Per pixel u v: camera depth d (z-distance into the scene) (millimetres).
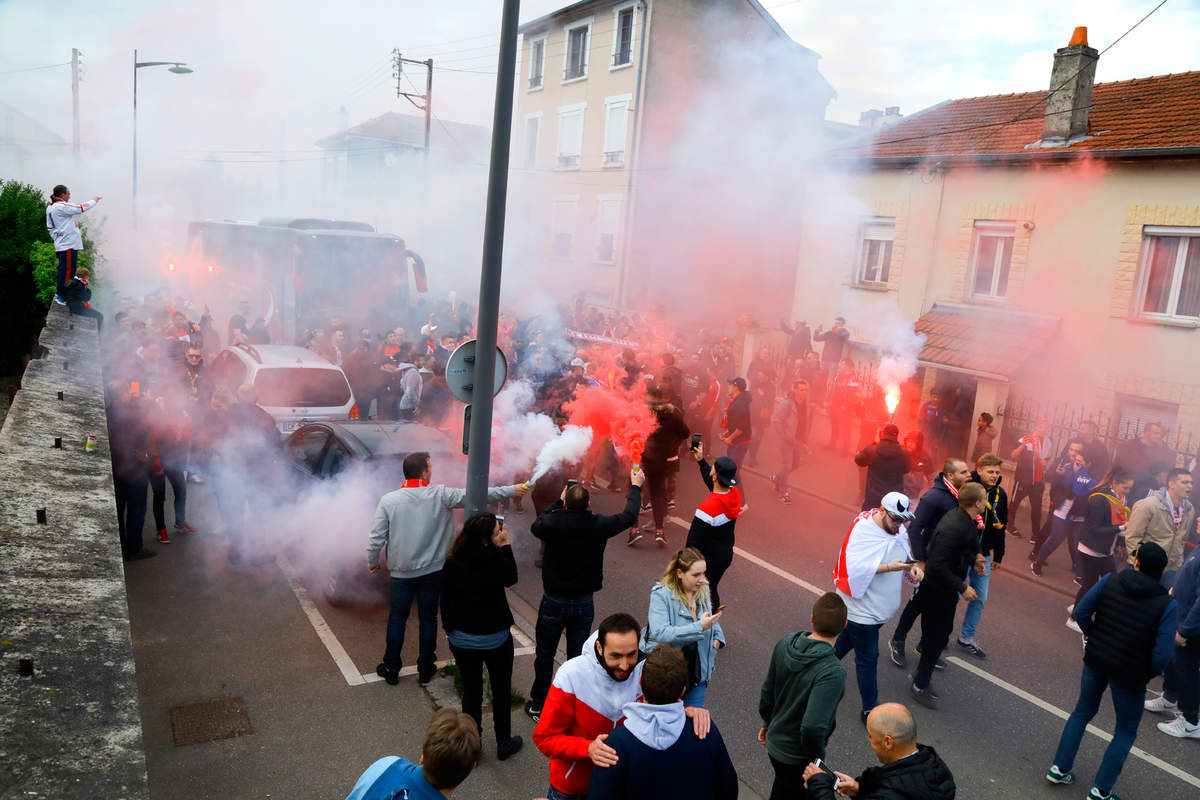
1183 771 5941
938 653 6539
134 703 3531
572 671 3869
